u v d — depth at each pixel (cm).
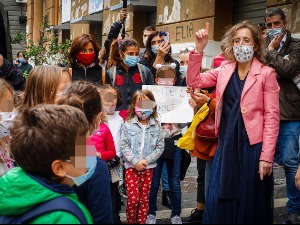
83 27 2019
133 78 557
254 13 905
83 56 532
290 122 485
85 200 263
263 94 364
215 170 372
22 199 217
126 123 486
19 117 230
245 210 357
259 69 367
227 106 370
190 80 386
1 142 358
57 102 302
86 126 233
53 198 218
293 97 483
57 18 2423
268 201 365
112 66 559
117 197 481
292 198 471
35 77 351
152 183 500
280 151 491
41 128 220
